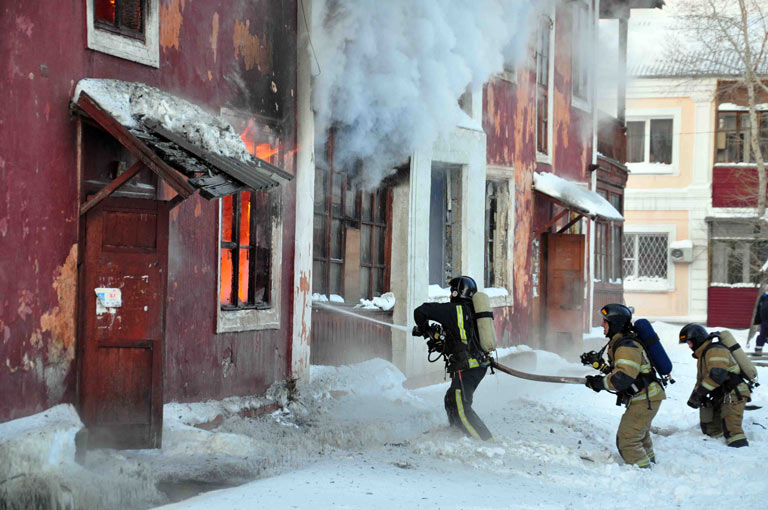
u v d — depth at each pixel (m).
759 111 33.94
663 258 35.09
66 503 6.68
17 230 7.33
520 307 18.25
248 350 10.51
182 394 9.43
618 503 7.04
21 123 7.37
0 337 7.16
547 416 11.34
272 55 11.02
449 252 15.83
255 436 9.42
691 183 34.72
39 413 7.50
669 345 23.92
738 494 7.45
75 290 7.90
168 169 7.55
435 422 11.44
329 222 12.50
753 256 33.38
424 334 9.41
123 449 8.09
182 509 6.10
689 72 33.91
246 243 10.81
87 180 8.16
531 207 18.83
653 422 12.14
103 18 8.48
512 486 7.55
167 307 8.92
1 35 7.16
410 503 6.52
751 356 21.67
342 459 8.40
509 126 17.61
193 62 9.62
